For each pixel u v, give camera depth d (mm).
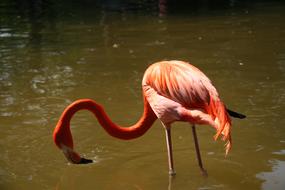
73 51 15602
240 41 15906
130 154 9008
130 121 10125
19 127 10062
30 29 19312
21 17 22078
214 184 7758
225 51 14766
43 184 7898
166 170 8359
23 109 10961
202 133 9789
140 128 8211
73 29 19000
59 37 17688
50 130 9875
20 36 18062
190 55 14438
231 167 8289
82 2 25938
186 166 8461
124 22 19953
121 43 16375
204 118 7160
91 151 9133
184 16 20781
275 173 7934
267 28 17641
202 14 21094
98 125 10258
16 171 8352
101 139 9633
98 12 22688
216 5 23328
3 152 9062
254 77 12336
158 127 10203
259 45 15320
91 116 10750
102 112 8008
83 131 9961
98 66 13891
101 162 8703
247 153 8734
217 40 16156
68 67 13922
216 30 17688
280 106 10531
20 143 9398
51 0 27094
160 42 16234
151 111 8188
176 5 23844
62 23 20297
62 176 8188
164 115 7758
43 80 12852
